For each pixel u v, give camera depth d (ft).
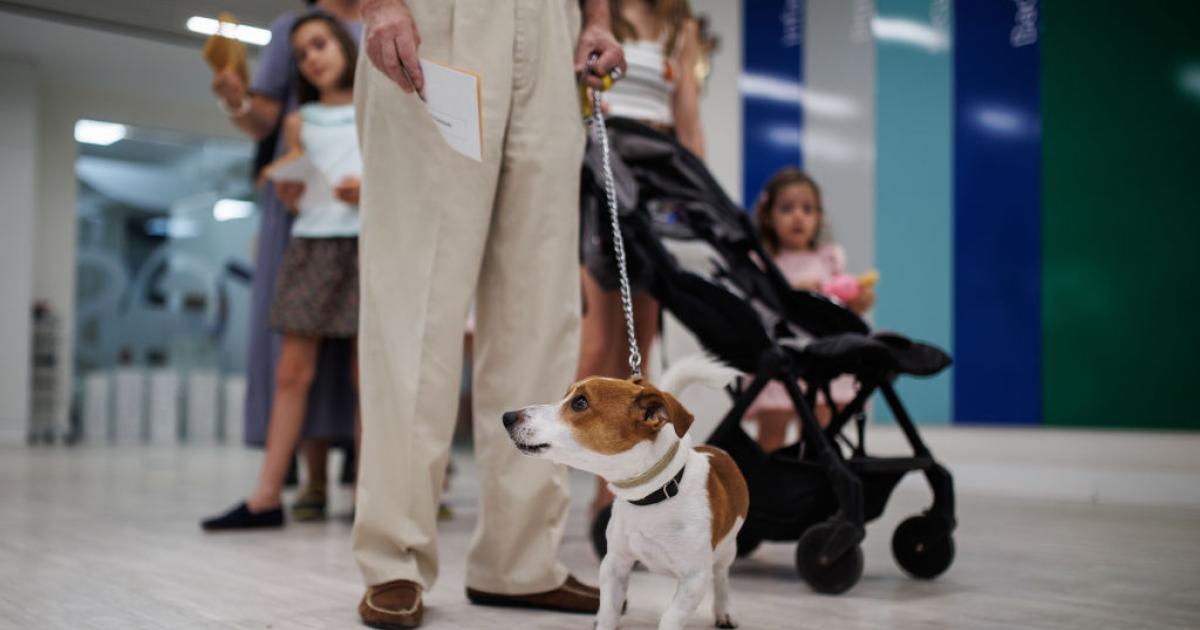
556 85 5.94
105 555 8.16
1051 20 14.33
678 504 4.71
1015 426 14.56
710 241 8.00
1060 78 14.23
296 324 9.99
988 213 14.94
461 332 5.71
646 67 9.33
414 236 5.66
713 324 7.08
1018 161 14.66
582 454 4.63
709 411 13.51
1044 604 6.33
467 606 6.06
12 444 27.40
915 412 15.66
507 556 5.93
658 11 9.53
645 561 4.86
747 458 7.15
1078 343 13.97
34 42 26.32
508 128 5.86
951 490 7.30
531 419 4.69
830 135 16.72
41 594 6.45
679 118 10.14
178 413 33.06
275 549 8.57
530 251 5.84
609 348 9.60
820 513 7.07
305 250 10.21
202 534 9.57
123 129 31.55
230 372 36.55
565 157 5.94
